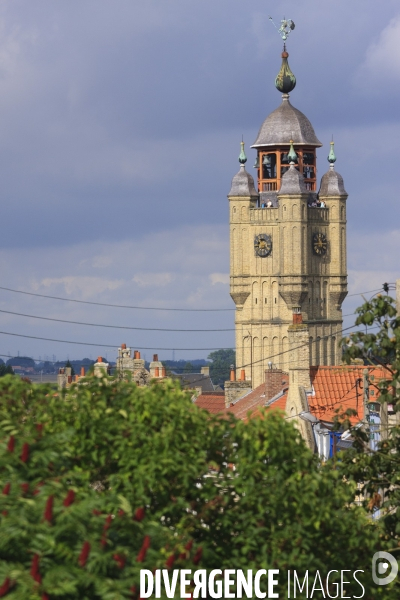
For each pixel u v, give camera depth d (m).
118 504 52.22
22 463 52.19
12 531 47.16
